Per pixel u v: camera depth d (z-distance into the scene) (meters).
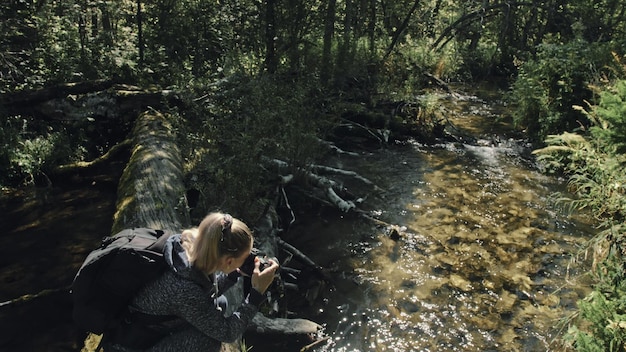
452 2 23.22
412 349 4.66
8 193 7.07
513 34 22.80
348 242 6.46
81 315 2.03
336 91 11.63
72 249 5.73
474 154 10.02
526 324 5.02
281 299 5.15
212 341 2.23
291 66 11.54
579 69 9.34
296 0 11.77
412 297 5.41
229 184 6.05
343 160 9.45
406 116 11.24
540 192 8.14
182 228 5.24
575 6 20.30
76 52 10.23
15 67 8.81
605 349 3.55
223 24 12.23
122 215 5.40
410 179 8.63
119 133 8.95
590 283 5.68
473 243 6.53
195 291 2.03
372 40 15.70
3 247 5.73
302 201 7.38
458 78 18.67
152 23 12.45
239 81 9.09
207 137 7.30
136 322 2.11
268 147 7.18
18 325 4.48
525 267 6.00
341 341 4.73
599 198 4.96
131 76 10.19
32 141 7.97
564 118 9.52
